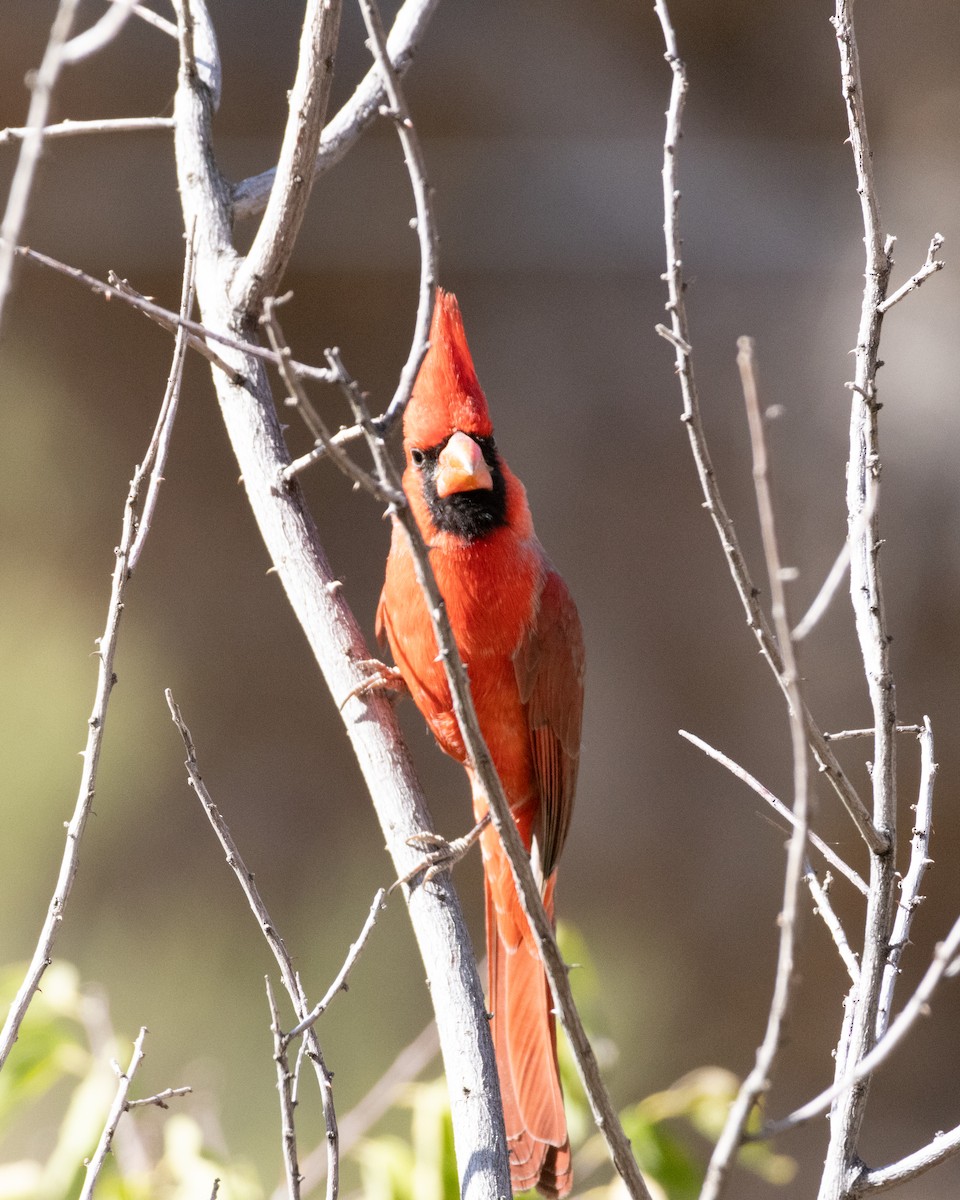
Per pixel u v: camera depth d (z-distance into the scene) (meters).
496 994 4.77
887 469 11.65
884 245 3.63
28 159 2.62
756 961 11.45
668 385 12.27
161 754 11.95
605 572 12.06
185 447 12.12
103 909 11.50
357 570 11.98
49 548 11.98
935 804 10.92
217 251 4.27
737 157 12.53
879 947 2.95
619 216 12.43
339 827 12.02
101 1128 4.08
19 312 11.79
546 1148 4.53
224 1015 11.14
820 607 2.38
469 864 11.68
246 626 12.16
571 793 5.12
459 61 12.14
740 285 12.41
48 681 11.87
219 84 4.55
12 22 11.03
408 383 2.93
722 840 11.70
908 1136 10.84
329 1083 2.91
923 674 11.27
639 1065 11.18
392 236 12.09
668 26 3.05
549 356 12.37
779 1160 4.67
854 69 3.12
